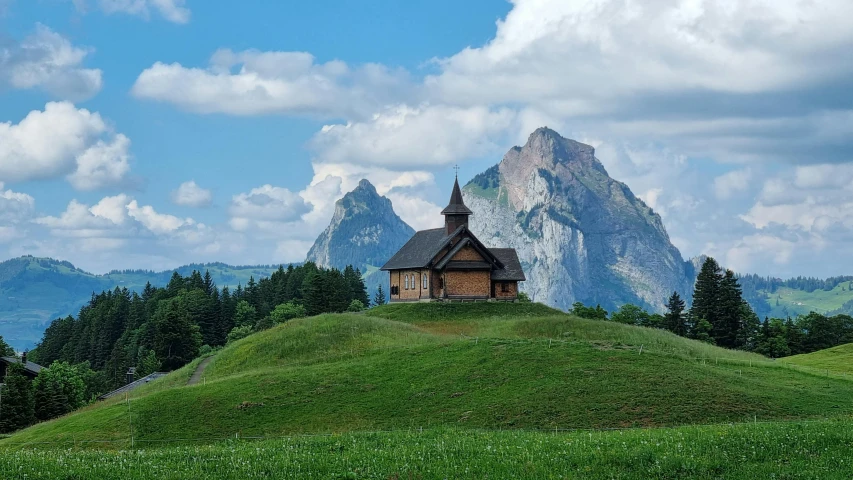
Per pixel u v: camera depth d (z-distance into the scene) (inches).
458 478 1227.2
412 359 3014.3
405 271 4938.5
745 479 1232.8
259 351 3631.9
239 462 1298.0
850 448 1396.4
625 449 1389.0
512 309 4527.6
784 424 1733.5
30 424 3924.7
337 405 2544.3
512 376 2659.9
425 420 2337.6
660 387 2452.0
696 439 1471.5
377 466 1289.4
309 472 1243.8
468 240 4694.9
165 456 1382.9
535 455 1362.0
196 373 3641.7
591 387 2474.2
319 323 3912.4
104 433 2411.4
